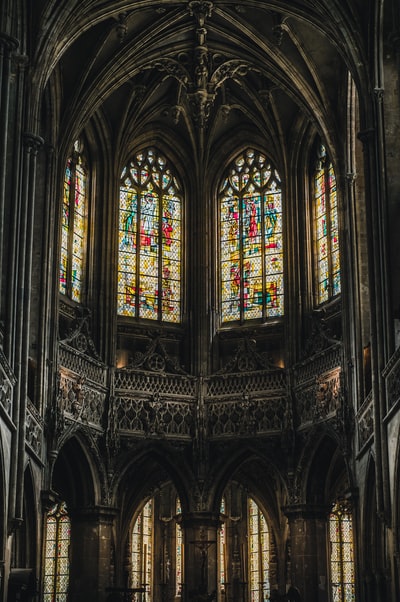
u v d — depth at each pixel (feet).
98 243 147.02
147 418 141.79
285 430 139.54
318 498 139.03
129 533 161.07
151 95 149.38
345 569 155.74
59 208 135.74
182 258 155.22
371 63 118.32
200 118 149.89
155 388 143.95
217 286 154.20
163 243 154.81
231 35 139.13
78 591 135.64
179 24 137.90
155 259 153.58
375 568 120.78
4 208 108.78
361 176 134.72
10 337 104.99
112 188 149.07
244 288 153.07
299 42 134.51
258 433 141.69
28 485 119.24
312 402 137.39
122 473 140.36
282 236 151.84
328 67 136.98
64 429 130.41
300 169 151.02
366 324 128.98
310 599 135.33
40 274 130.11
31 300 128.98
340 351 133.08
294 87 140.05
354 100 134.31
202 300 151.53
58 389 129.59
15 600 106.93
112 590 131.03
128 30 136.77
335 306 140.87
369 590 120.67
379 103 116.16
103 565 136.77
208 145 156.76
